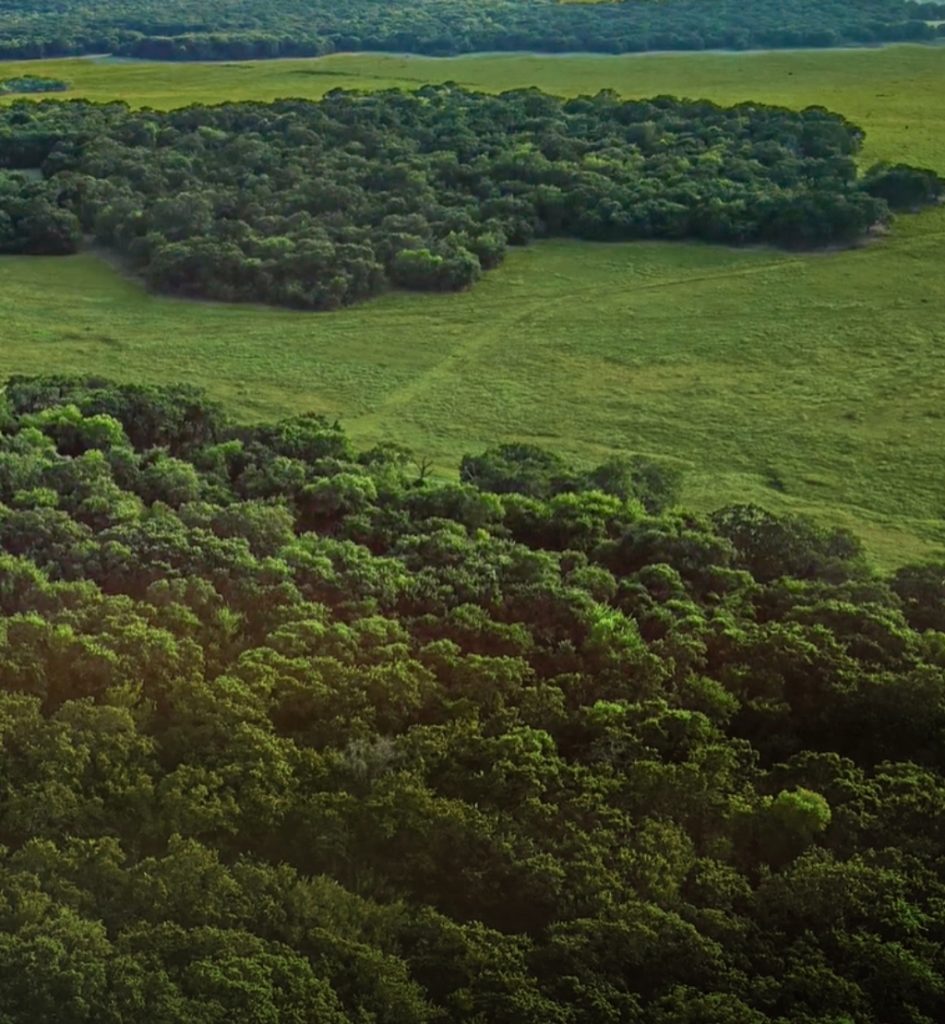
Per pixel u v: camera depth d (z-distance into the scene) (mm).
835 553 50969
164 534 48188
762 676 40719
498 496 53906
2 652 40406
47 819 33969
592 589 46219
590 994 29766
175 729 37312
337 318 85562
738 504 59688
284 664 40031
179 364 78250
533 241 98188
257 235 92250
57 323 84438
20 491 52375
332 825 33906
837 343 80625
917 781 35812
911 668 40844
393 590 45500
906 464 65062
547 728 38625
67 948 29922
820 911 31922
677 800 35406
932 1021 29422
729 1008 29344
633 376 76812
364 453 61500
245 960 29828
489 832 33625
